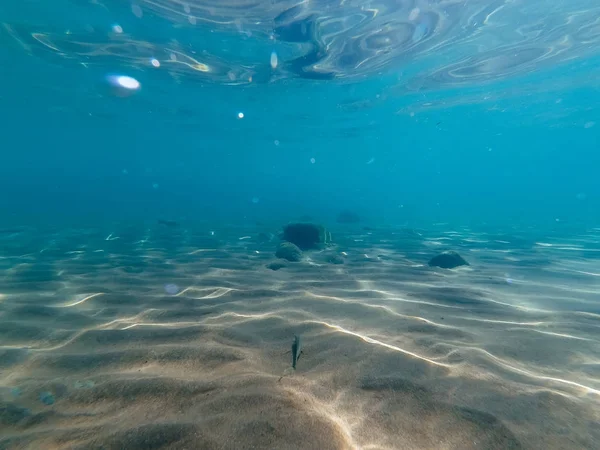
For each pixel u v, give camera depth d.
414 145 56.91
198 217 25.08
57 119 39.78
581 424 2.65
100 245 11.84
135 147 74.81
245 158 86.31
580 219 27.94
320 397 2.90
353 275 8.22
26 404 2.82
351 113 28.42
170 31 13.15
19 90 25.56
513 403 2.89
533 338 4.46
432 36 13.42
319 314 5.24
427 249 12.62
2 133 64.62
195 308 5.45
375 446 2.34
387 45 14.18
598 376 3.50
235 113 29.69
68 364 3.50
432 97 23.30
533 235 17.17
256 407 2.65
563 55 15.88
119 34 13.67
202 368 3.38
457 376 3.35
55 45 15.39
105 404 2.78
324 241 12.70
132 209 29.91
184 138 50.91
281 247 10.35
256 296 6.19
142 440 2.29
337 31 12.78
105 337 4.19
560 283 7.71
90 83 21.94
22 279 7.07
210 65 16.98
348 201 65.06
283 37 13.37
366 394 2.99
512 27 12.80
